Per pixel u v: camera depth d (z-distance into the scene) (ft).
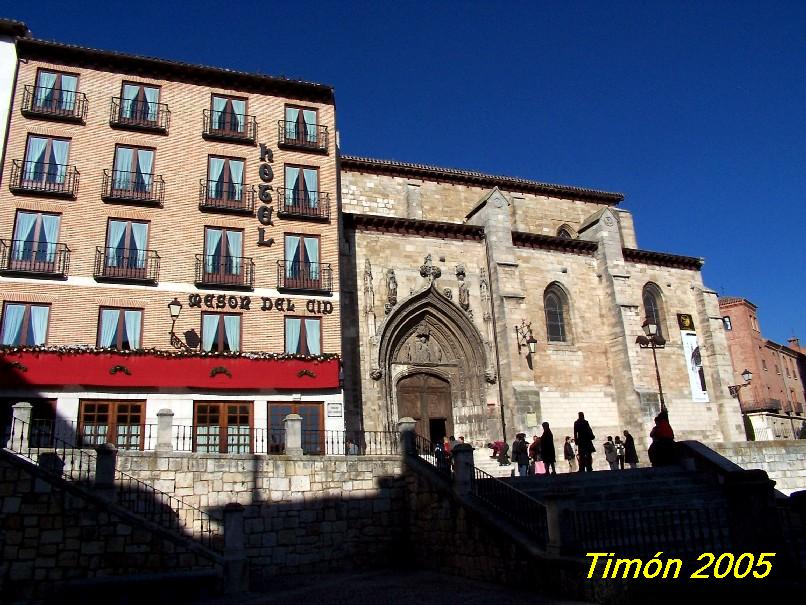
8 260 81.51
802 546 42.93
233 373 84.28
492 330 107.45
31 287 81.51
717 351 125.08
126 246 87.30
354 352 97.96
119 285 85.20
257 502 64.39
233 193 94.38
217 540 61.77
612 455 84.79
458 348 106.73
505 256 110.22
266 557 63.05
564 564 43.65
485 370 104.68
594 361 114.93
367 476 69.36
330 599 48.14
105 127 91.20
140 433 79.66
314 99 103.19
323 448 85.51
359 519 67.72
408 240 107.65
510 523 51.93
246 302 89.56
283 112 100.78
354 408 94.63
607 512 44.75
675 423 117.08
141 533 53.52
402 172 121.29
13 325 79.87
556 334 115.03
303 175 98.84
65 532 52.60
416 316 104.83
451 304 105.60
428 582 54.13
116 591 48.19
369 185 118.73
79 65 92.43
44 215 84.99
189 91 96.84
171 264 88.28
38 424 75.92
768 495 41.70
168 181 91.61
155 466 62.03
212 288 89.04
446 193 124.26
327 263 94.99
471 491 58.39
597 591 40.68
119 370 79.97
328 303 93.09
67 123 89.61
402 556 68.23
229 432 83.10
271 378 85.51
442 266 108.37
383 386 97.60
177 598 49.78
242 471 64.75
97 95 92.12
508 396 102.68
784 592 32.63
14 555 51.49
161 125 93.76
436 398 103.96
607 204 139.03
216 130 96.48
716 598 34.83
